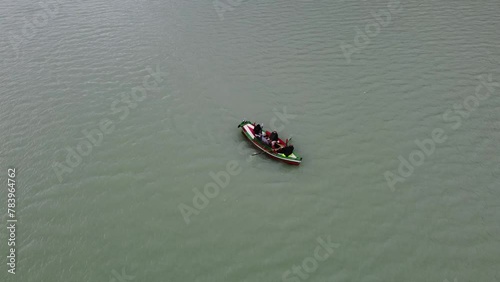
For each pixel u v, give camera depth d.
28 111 34.44
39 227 24.62
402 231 24.08
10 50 43.81
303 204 25.95
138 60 41.88
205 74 39.31
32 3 55.94
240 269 22.16
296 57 41.56
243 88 37.09
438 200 25.89
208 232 24.30
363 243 23.47
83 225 24.81
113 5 55.59
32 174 28.30
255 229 24.42
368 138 31.00
